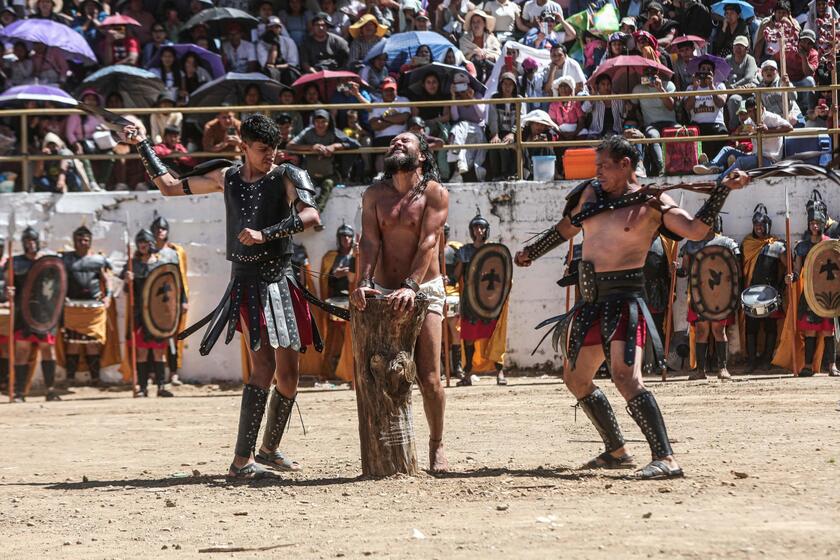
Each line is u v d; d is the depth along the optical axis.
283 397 20.23
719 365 37.88
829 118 42.31
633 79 42.81
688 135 41.44
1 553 14.62
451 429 26.53
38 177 42.62
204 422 30.25
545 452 22.34
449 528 14.62
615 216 18.53
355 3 48.66
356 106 40.22
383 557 13.27
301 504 17.00
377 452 18.81
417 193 19.14
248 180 19.77
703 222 18.02
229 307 19.39
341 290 40.03
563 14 49.66
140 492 18.88
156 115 43.56
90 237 40.22
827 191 40.00
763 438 22.70
